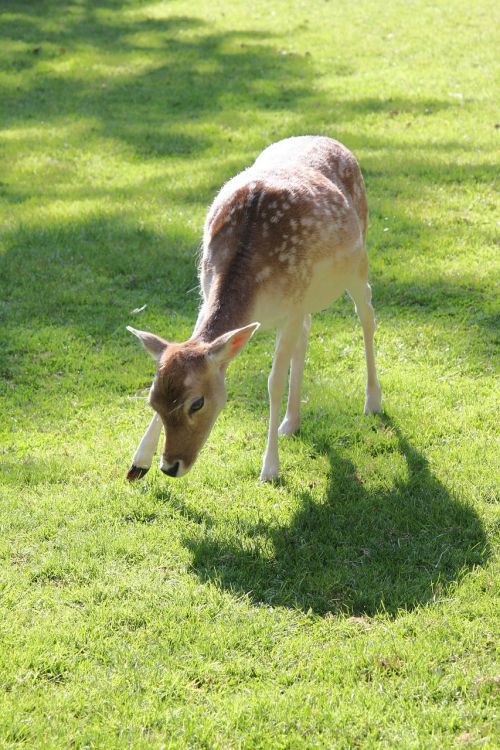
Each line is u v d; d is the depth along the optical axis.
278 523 7.04
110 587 6.29
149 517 7.16
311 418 8.59
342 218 7.59
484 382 9.07
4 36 23.38
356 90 18.83
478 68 20.05
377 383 8.63
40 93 19.20
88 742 5.06
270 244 7.04
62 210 13.23
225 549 6.72
